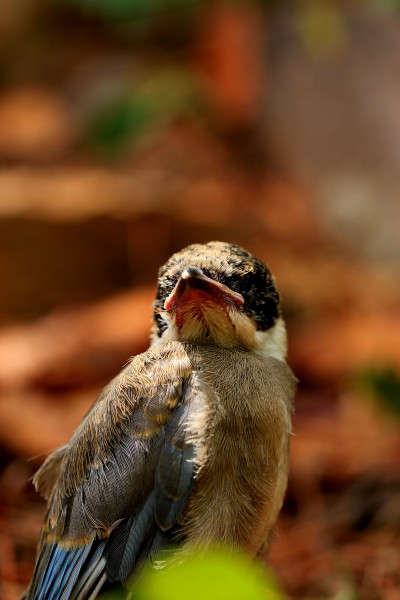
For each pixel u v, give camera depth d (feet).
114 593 19.60
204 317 21.38
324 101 57.62
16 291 46.39
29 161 59.16
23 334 42.75
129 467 19.67
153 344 23.38
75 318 43.24
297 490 33.40
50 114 65.92
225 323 21.47
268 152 61.00
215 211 52.47
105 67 69.36
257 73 63.36
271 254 49.90
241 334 21.74
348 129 55.77
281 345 22.99
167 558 19.39
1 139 62.34
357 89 55.98
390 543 30.53
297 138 58.75
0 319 46.09
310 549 30.32
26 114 65.72
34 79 71.97
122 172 57.41
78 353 39.78
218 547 19.51
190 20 69.31
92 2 60.23
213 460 19.42
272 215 54.44
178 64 67.26
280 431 20.30
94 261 47.24
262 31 63.93
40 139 62.28
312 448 35.06
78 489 20.26
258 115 62.59
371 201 53.21
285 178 58.90
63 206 46.85
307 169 57.57
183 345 20.95
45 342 40.98
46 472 22.26
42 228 46.44
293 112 59.41
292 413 21.61
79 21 76.38
